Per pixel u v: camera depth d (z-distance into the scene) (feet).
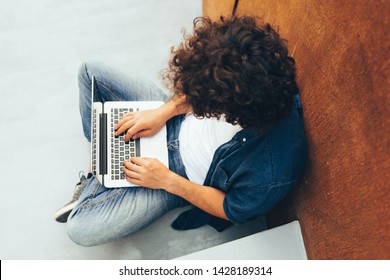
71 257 5.02
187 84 3.12
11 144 5.43
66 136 5.53
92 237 4.36
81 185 4.94
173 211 5.19
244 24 3.07
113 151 4.35
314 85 3.48
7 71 5.79
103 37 6.06
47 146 5.46
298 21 3.67
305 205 3.90
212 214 4.35
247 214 3.93
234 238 5.05
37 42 5.97
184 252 5.04
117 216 4.33
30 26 6.05
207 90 3.03
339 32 2.97
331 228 3.36
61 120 5.60
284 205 4.48
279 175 3.61
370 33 2.58
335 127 3.15
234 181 3.97
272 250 3.95
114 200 4.35
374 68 2.56
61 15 6.14
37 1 6.19
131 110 4.56
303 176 3.90
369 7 2.57
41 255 5.03
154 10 6.24
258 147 3.64
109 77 4.60
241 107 3.02
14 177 5.30
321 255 3.62
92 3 6.23
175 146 4.45
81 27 6.09
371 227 2.74
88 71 4.56
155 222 5.12
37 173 5.33
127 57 5.98
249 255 3.92
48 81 5.78
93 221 4.30
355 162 2.89
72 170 5.38
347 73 2.90
